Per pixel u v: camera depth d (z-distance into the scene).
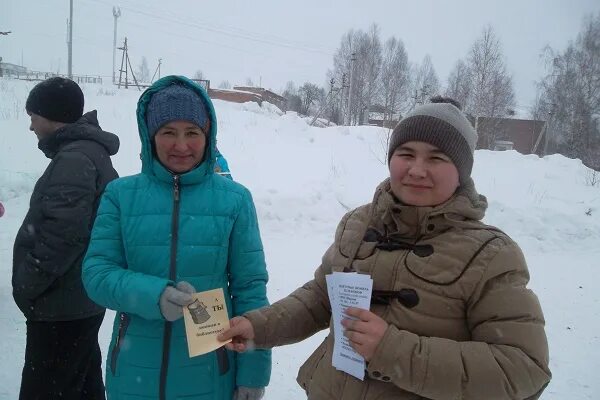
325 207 8.96
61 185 2.59
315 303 2.10
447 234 1.69
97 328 2.95
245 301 2.28
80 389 2.89
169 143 2.17
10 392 3.46
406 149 1.77
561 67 35.59
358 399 1.66
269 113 23.11
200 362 2.13
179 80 2.29
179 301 1.90
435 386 1.46
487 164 14.03
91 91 19.69
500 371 1.44
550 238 8.73
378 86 46.09
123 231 2.17
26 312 2.68
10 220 7.48
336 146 14.44
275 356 4.31
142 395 2.09
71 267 2.66
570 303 5.84
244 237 2.30
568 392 3.90
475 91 31.03
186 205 2.19
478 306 1.56
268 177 10.53
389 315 1.64
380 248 1.78
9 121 12.27
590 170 13.93
